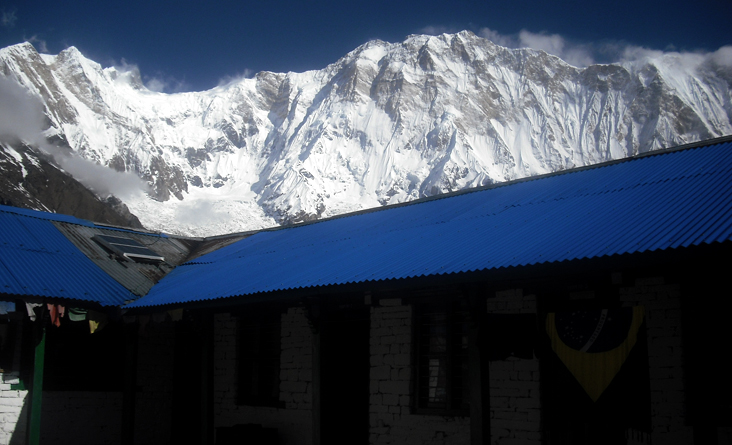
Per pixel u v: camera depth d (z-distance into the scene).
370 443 12.68
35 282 14.61
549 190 14.57
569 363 9.86
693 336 9.32
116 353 16.36
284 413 14.33
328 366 12.44
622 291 10.03
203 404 14.45
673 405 9.35
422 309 12.55
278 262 15.51
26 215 18.47
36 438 13.91
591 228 10.48
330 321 13.96
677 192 11.18
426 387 12.24
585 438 10.26
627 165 14.54
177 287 16.22
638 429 9.26
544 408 10.55
